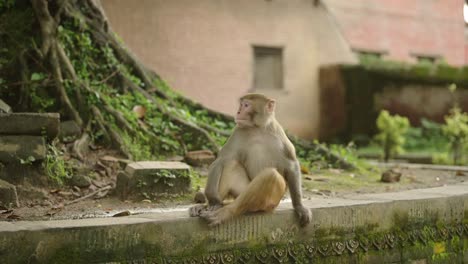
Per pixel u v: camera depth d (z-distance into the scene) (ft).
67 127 27.81
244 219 17.10
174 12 62.90
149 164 23.38
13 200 21.11
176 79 63.00
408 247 20.48
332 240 18.66
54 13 31.65
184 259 16.31
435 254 21.31
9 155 22.86
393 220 20.11
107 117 29.68
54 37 30.63
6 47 30.78
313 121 73.31
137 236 15.70
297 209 17.65
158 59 61.87
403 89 71.51
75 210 20.61
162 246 16.03
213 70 65.46
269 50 70.54
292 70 72.02
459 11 94.63
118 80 33.09
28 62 30.37
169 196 22.86
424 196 21.54
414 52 90.27
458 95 71.61
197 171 28.55
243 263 17.10
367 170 34.73
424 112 71.82
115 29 59.31
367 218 19.43
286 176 17.53
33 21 31.32
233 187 17.35
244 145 17.43
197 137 31.68
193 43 64.13
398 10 89.81
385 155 53.78
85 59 32.45
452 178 31.65
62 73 30.07
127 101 32.04
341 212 18.81
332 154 34.71
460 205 22.24
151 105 32.83
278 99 70.90
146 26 61.16
